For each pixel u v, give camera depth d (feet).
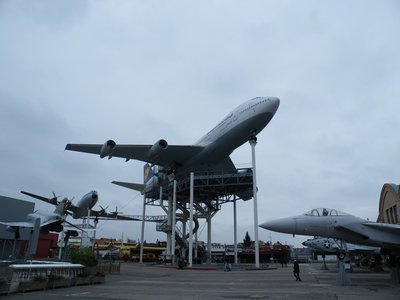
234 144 117.91
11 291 47.83
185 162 132.36
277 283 68.95
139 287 59.62
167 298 44.21
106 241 308.40
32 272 53.01
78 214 122.11
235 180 164.66
